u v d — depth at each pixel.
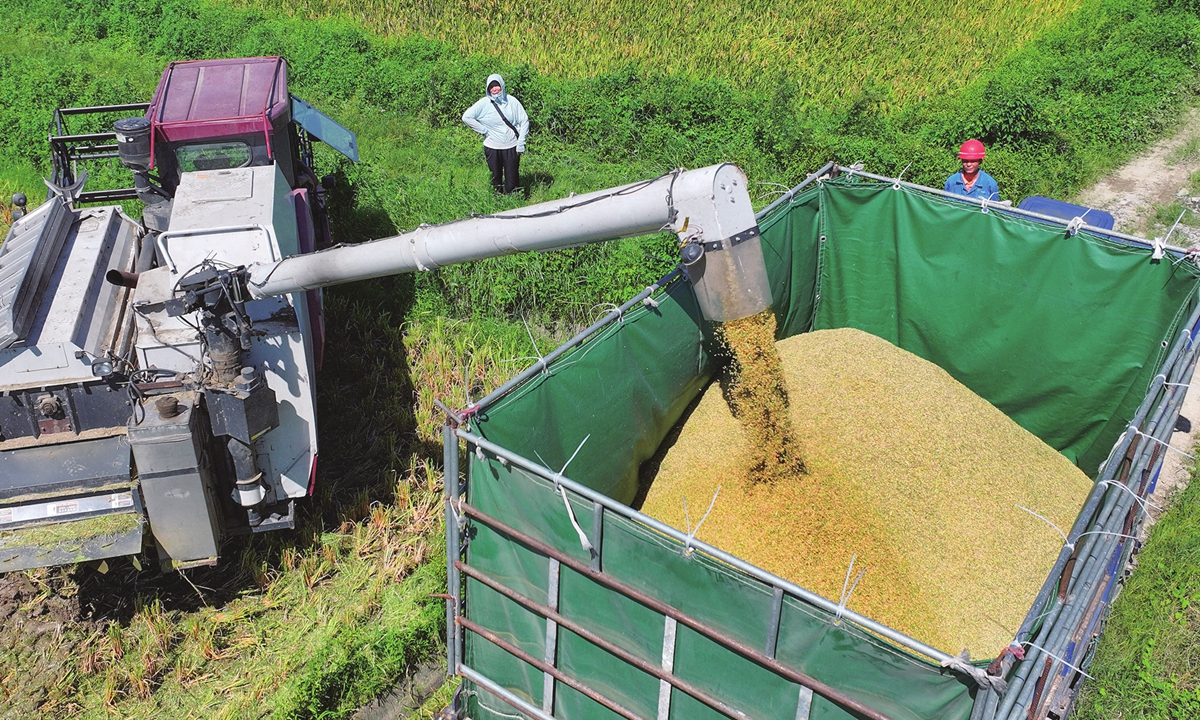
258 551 7.14
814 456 6.37
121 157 7.98
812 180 8.03
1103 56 16.78
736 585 3.96
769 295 5.03
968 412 7.05
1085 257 7.01
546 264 10.08
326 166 12.71
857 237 8.27
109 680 6.08
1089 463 7.43
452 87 15.63
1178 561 6.87
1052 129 13.64
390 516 7.44
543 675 5.09
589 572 4.43
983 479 6.44
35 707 6.01
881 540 5.85
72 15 21.50
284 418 6.55
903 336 8.38
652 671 4.49
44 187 12.94
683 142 13.83
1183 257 6.51
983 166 12.46
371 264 5.46
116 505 5.98
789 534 5.90
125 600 6.77
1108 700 5.97
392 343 9.61
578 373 5.66
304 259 5.68
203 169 8.38
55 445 6.09
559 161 14.10
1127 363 6.97
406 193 11.79
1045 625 3.91
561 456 5.73
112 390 6.13
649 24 18.86
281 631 6.57
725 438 6.70
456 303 10.25
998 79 15.09
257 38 18.22
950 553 5.89
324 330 9.29
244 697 6.07
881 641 3.67
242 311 5.90
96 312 6.52
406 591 6.83
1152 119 15.04
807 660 3.95
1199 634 6.39
